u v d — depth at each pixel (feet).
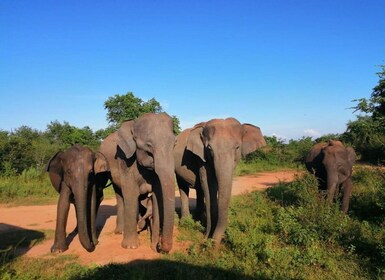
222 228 24.90
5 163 61.57
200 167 27.61
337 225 25.73
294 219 26.76
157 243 25.29
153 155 22.80
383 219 29.40
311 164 41.68
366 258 22.16
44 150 71.41
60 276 19.79
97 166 24.73
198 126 27.25
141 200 28.25
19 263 22.04
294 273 19.92
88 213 25.93
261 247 22.54
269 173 85.92
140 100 88.69
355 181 46.39
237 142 25.31
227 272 19.85
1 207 43.70
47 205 45.06
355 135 87.40
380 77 41.91
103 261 22.57
